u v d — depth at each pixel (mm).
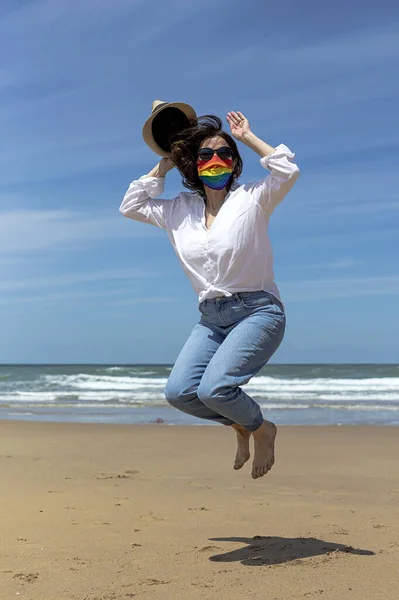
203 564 3619
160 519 4902
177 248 3805
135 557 3781
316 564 3572
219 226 3566
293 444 10328
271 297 3604
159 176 4062
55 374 43438
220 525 4703
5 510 5145
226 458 8828
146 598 3023
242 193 3607
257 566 3553
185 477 7188
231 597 3021
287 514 5117
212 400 3420
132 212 4020
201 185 3881
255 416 3586
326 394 26375
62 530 4484
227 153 3740
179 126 4105
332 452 9398
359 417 16188
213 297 3621
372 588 3131
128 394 26797
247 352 3463
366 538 4250
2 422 13883
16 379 37219
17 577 3373
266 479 7062
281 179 3441
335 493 6156
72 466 8000
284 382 33000
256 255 3553
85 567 3564
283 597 3012
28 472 7402
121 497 5844
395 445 10141
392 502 5680
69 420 15695
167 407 20156
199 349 3680
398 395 25672
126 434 11852
